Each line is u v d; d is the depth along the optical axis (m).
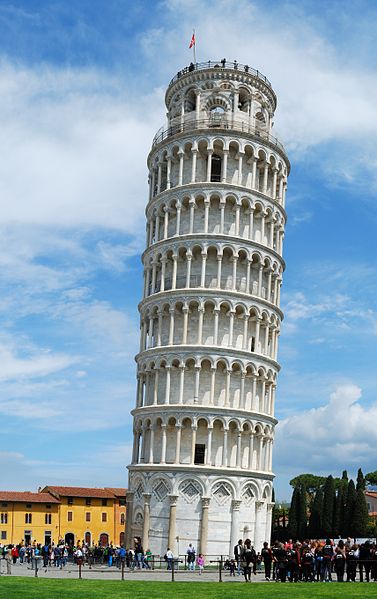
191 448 74.31
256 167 83.94
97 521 149.25
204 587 40.25
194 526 72.25
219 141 82.38
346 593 36.97
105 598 34.81
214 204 81.56
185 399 76.25
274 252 82.81
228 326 78.25
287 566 46.66
